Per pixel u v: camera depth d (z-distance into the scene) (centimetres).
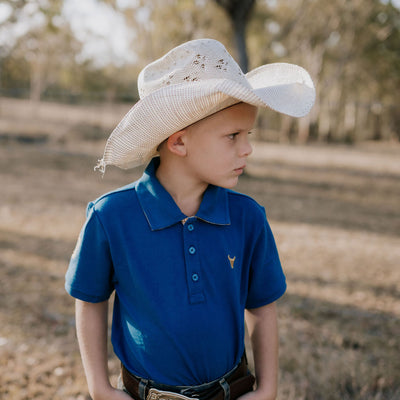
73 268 116
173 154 112
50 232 529
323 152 2067
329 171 1354
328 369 258
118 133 111
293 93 113
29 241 488
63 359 264
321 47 2678
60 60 2469
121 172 1067
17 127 1650
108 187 859
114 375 247
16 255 439
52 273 400
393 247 546
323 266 456
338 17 2561
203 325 109
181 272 109
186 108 100
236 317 116
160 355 110
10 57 1030
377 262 479
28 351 271
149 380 112
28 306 331
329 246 533
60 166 1070
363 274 437
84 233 114
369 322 329
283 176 1162
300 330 310
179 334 108
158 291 109
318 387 241
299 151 2017
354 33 2675
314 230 612
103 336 120
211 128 104
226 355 115
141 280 109
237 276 116
